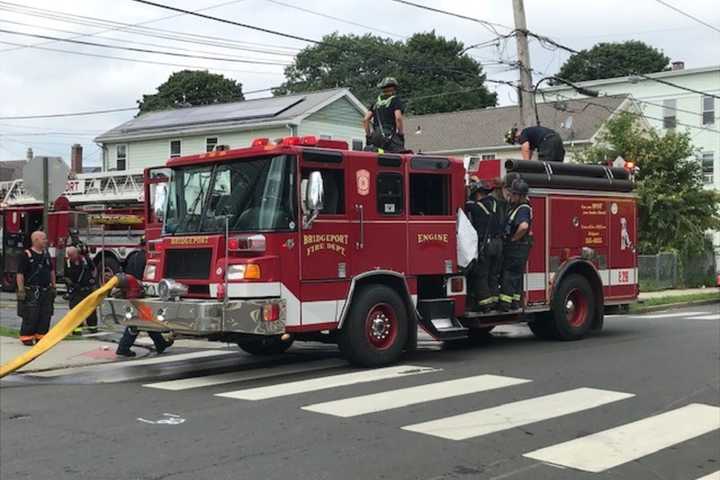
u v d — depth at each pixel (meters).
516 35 20.02
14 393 8.25
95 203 22.73
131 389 8.42
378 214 9.62
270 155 8.88
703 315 17.94
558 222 12.03
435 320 10.23
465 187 10.71
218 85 63.75
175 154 34.50
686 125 40.41
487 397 7.79
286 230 8.74
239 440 6.15
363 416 6.93
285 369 9.70
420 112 60.91
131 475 5.29
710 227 28.12
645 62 63.69
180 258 9.23
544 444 6.14
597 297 12.77
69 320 9.23
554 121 38.25
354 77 61.94
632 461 5.76
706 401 7.76
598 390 8.20
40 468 5.46
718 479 5.40
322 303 9.04
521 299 11.44
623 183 13.12
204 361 10.57
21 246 22.95
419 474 5.35
